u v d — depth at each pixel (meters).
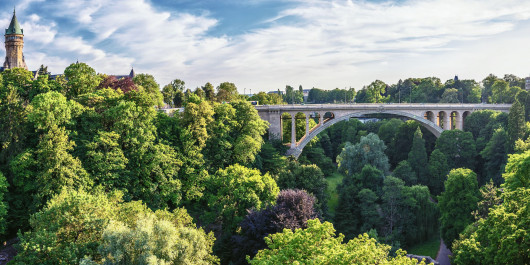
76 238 37.41
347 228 70.31
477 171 106.38
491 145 97.31
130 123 59.56
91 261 31.83
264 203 58.06
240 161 77.69
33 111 53.66
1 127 56.81
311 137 108.25
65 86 73.62
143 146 59.84
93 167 54.41
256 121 86.38
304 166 75.94
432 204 78.81
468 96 167.88
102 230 36.47
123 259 31.39
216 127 76.75
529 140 85.25
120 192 50.34
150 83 102.44
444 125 120.50
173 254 32.72
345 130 149.00
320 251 27.53
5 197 51.75
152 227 33.69
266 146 91.56
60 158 49.84
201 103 72.50
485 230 38.78
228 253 50.12
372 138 93.25
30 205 51.94
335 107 108.00
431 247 72.44
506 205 39.91
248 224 48.38
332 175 110.81
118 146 58.88
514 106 91.62
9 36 175.50
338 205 74.69
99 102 64.38
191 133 68.44
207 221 58.25
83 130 59.91
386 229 72.50
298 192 53.06
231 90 131.12
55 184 49.12
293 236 30.47
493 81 183.88
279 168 85.19
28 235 37.62
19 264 33.50
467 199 65.69
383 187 75.31
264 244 46.66
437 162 98.38
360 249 26.72
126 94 65.75
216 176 65.00
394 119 135.50
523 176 44.97
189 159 66.69
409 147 118.94
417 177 100.31
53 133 51.53
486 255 35.56
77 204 38.56
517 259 32.41
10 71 70.38
